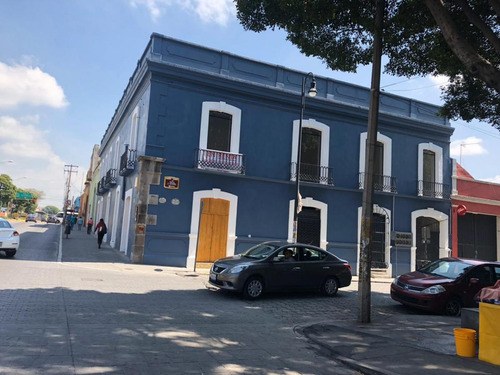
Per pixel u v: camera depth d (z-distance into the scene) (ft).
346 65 34.94
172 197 52.54
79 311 24.09
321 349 20.76
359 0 30.37
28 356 15.81
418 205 68.64
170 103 53.31
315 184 59.77
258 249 37.27
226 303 31.32
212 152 54.39
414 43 33.40
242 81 56.90
